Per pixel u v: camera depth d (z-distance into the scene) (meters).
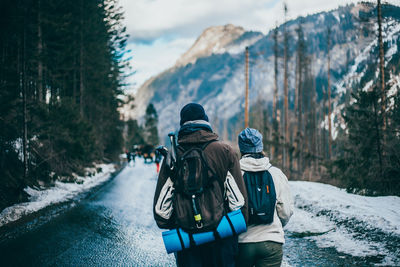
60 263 5.05
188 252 2.12
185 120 2.32
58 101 17.81
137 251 5.75
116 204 10.77
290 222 6.87
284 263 4.61
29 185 11.24
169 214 2.13
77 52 26.80
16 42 13.08
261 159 2.70
